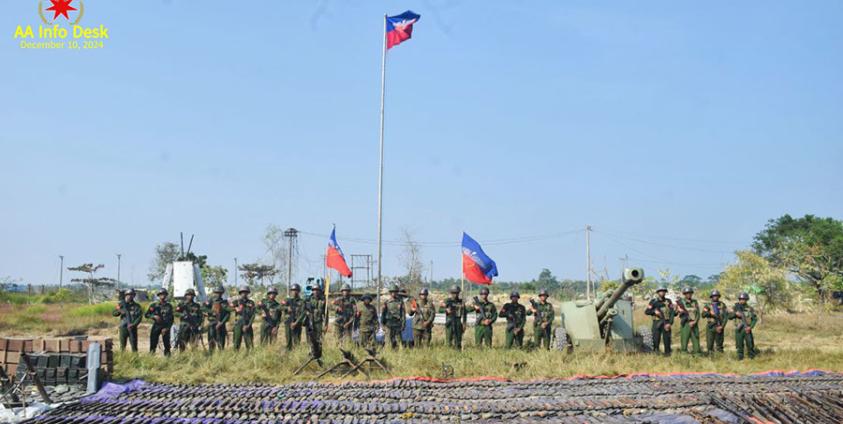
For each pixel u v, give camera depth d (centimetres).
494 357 1686
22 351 1364
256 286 4894
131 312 1795
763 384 1424
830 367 1717
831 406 1202
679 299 1897
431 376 1537
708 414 1167
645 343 1886
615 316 1869
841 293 4594
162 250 6338
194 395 1305
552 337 1975
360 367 1555
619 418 1143
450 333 1944
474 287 6819
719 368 1684
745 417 1135
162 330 1788
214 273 5041
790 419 1129
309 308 1895
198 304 1878
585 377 1519
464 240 2277
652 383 1433
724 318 1903
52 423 1092
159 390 1345
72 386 1355
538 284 7669
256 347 1803
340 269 2320
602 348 1816
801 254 4166
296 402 1234
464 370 1583
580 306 1873
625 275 1692
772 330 2800
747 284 3316
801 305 3600
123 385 1367
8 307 3950
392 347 1886
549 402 1239
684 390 1341
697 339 1891
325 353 1719
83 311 3466
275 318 1930
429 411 1164
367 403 1226
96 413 1161
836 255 5103
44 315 3356
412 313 1983
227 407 1184
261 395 1301
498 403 1229
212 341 1841
